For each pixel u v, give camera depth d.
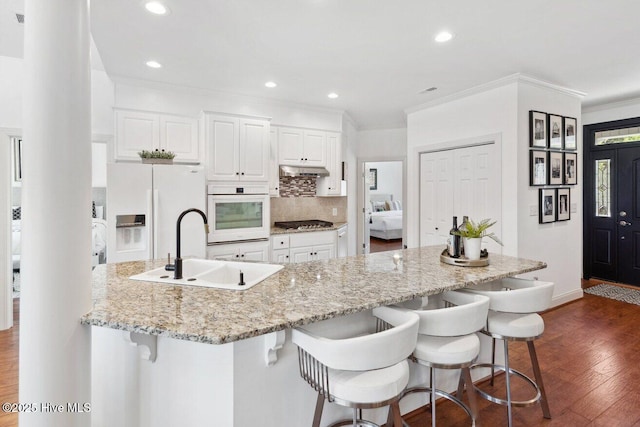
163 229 3.45
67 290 1.29
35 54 1.26
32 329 1.27
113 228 3.26
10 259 3.53
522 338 1.92
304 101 4.52
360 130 6.19
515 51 3.00
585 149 5.26
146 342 1.54
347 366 1.30
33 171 1.26
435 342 1.72
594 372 2.65
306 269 2.21
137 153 3.72
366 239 6.48
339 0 2.22
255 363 1.52
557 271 4.10
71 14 1.30
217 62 3.22
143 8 2.30
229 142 3.99
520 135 3.63
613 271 5.11
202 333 1.19
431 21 2.49
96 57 3.47
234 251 4.00
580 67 3.39
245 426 1.50
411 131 4.89
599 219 5.23
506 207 3.72
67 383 1.30
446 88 3.97
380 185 10.59
